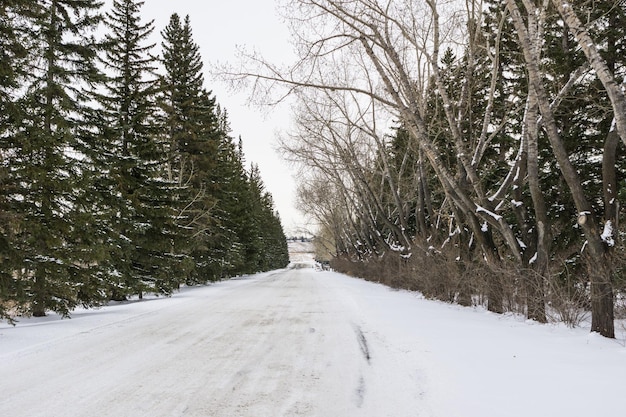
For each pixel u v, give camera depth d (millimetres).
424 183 17891
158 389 4930
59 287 11086
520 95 13977
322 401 4484
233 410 4246
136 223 16953
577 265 11781
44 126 11820
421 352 6285
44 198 10789
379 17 12578
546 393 4242
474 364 5426
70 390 4898
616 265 7320
